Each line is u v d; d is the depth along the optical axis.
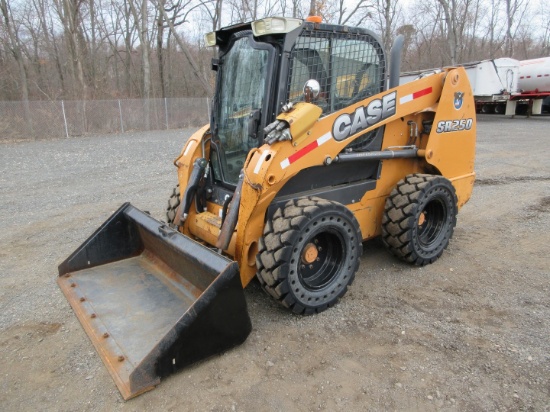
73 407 2.55
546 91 20.16
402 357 2.96
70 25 21.53
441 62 28.41
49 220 5.94
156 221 3.58
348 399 2.58
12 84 24.03
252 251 3.34
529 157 10.30
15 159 10.99
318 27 3.41
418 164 4.48
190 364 2.75
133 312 3.16
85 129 17.30
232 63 3.73
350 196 3.92
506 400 2.56
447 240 4.47
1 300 3.77
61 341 3.17
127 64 27.44
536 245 4.89
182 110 20.38
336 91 3.68
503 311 3.52
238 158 3.71
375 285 3.98
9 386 2.72
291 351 3.03
